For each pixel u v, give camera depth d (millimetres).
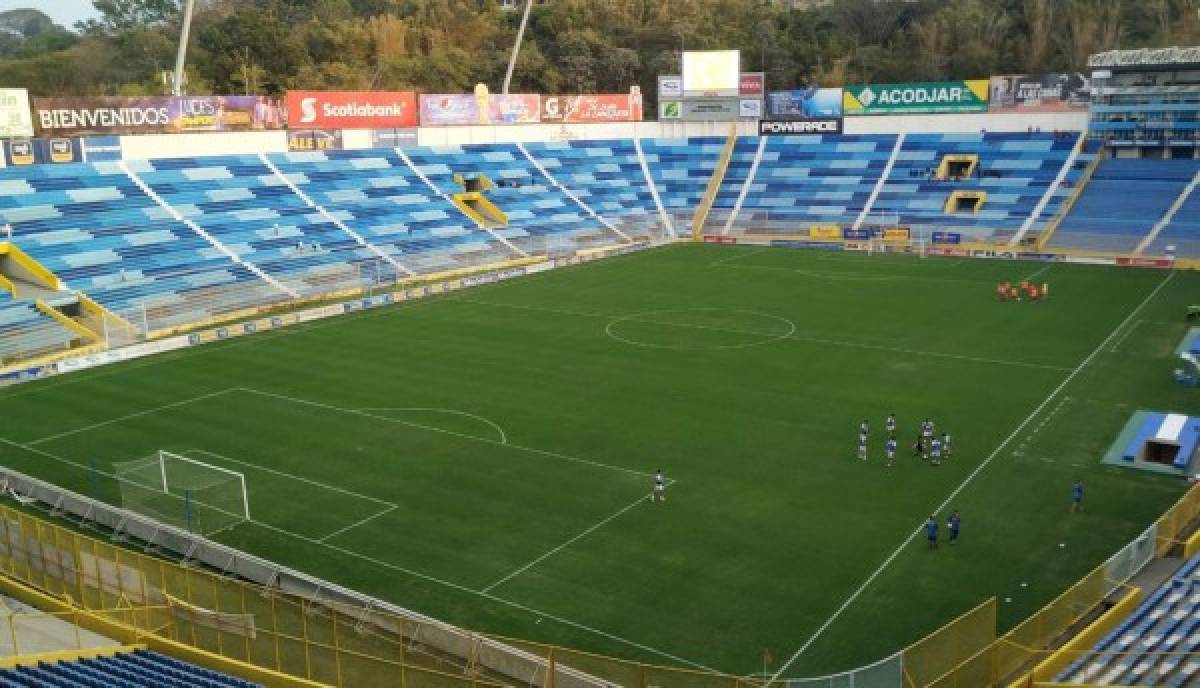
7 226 71188
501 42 167625
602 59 160375
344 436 44750
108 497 38750
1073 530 33781
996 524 34375
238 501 37562
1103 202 91562
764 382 51469
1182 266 80250
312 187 91375
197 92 135125
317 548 33969
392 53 155875
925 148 106000
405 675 26328
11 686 23016
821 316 66188
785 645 27453
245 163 90188
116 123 82625
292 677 25078
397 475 40094
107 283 69812
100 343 62375
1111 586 27594
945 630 24734
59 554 30891
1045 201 94125
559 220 100250
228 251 78438
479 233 93125
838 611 29078
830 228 98000
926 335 60438
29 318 62656
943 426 44250
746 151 114125
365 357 58406
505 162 107688
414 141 103625
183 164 86438
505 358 57312
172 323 67000
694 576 31375
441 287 77938
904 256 89875
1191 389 48469
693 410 47250
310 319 69125
